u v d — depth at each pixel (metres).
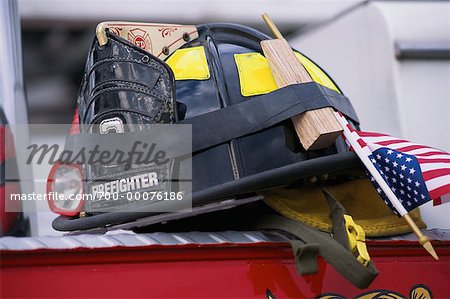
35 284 1.32
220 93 1.59
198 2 3.89
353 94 2.59
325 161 1.53
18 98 1.84
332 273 1.51
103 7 3.90
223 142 1.53
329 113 1.55
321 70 1.82
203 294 1.41
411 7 2.55
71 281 1.34
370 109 2.51
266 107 1.55
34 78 4.42
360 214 1.69
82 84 1.68
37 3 3.87
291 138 1.57
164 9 3.86
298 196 1.62
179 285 1.40
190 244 1.41
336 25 2.71
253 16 3.94
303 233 1.46
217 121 1.54
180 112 1.57
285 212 1.56
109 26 1.61
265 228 1.52
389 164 1.54
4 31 1.83
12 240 1.34
